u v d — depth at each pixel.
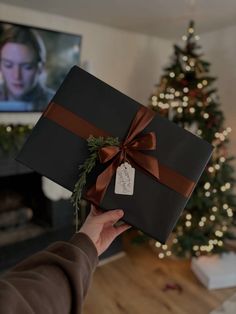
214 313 1.52
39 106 1.88
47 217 2.06
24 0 1.65
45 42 1.81
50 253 0.46
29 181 2.12
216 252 1.88
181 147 0.62
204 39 2.32
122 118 0.61
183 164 0.61
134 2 1.66
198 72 1.87
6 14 1.72
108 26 2.17
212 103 1.86
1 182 2.07
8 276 0.41
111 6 1.73
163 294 1.67
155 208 0.58
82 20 2.02
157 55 2.55
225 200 1.87
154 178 0.59
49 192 1.92
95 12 1.85
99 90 0.62
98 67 2.19
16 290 0.37
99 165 0.58
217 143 1.82
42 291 0.39
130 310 1.54
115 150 0.57
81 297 0.43
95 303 1.59
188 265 1.97
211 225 1.88
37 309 0.37
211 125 1.80
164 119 0.63
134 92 2.46
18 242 1.88
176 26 2.14
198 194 1.75
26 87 1.80
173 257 2.05
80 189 0.56
